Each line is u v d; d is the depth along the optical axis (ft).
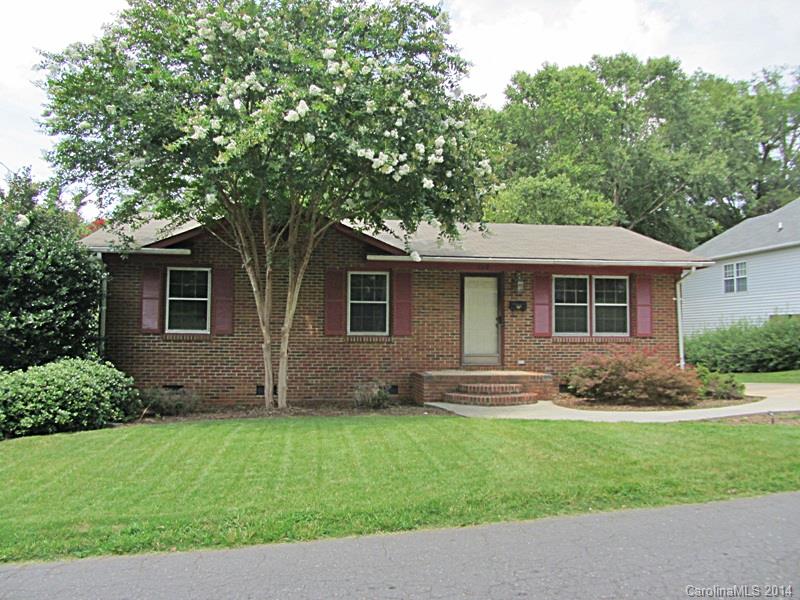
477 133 36.58
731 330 75.00
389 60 34.17
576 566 14.62
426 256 44.83
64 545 16.11
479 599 12.89
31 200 40.98
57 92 32.24
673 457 24.52
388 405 40.88
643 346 48.85
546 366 47.96
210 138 31.09
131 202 37.04
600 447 25.90
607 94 112.57
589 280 49.34
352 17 34.19
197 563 15.08
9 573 14.57
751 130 127.95
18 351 37.17
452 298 47.34
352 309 46.55
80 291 39.65
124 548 16.03
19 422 29.76
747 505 19.65
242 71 32.22
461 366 47.14
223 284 44.55
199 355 44.19
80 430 31.04
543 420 32.63
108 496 19.63
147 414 36.86
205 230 42.98
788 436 28.27
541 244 50.65
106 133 32.60
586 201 95.20
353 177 35.42
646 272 49.21
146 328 43.57
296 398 45.06
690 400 40.29
